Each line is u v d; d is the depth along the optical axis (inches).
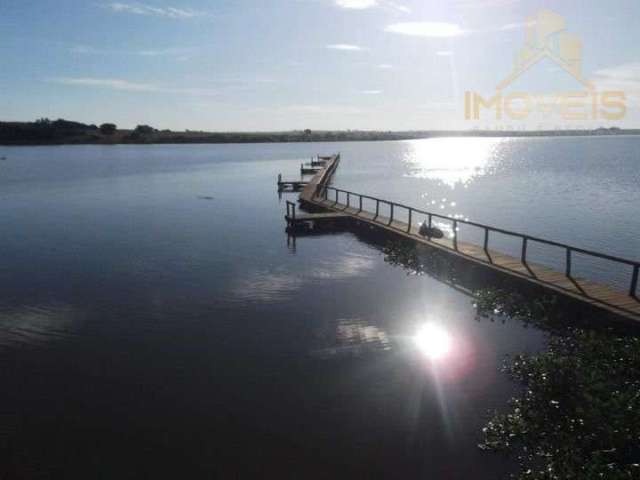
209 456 344.2
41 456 347.3
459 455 342.0
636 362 420.2
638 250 990.4
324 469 330.6
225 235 1080.8
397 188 2123.5
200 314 603.2
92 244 1002.7
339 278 744.3
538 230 1190.3
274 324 569.0
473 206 1594.5
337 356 487.2
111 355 495.2
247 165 3516.2
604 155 4904.0
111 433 370.9
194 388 431.2
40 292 694.5
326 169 2410.2
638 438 333.1
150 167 3314.5
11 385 440.1
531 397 398.6
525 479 312.2
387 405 401.7
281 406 402.3
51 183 2251.5
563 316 541.3
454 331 540.4
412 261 813.9
